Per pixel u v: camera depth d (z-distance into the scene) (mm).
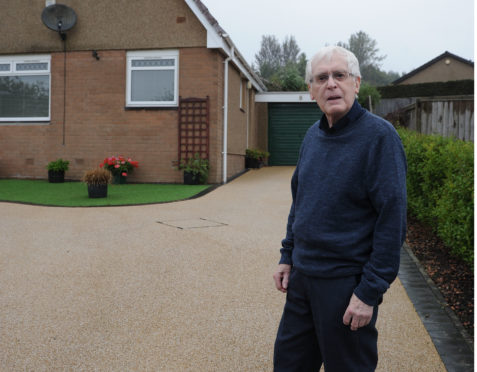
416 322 3025
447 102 8406
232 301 3475
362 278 1611
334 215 1689
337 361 1695
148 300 3502
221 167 11695
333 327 1679
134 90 11695
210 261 4539
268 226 6250
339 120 1725
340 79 1741
